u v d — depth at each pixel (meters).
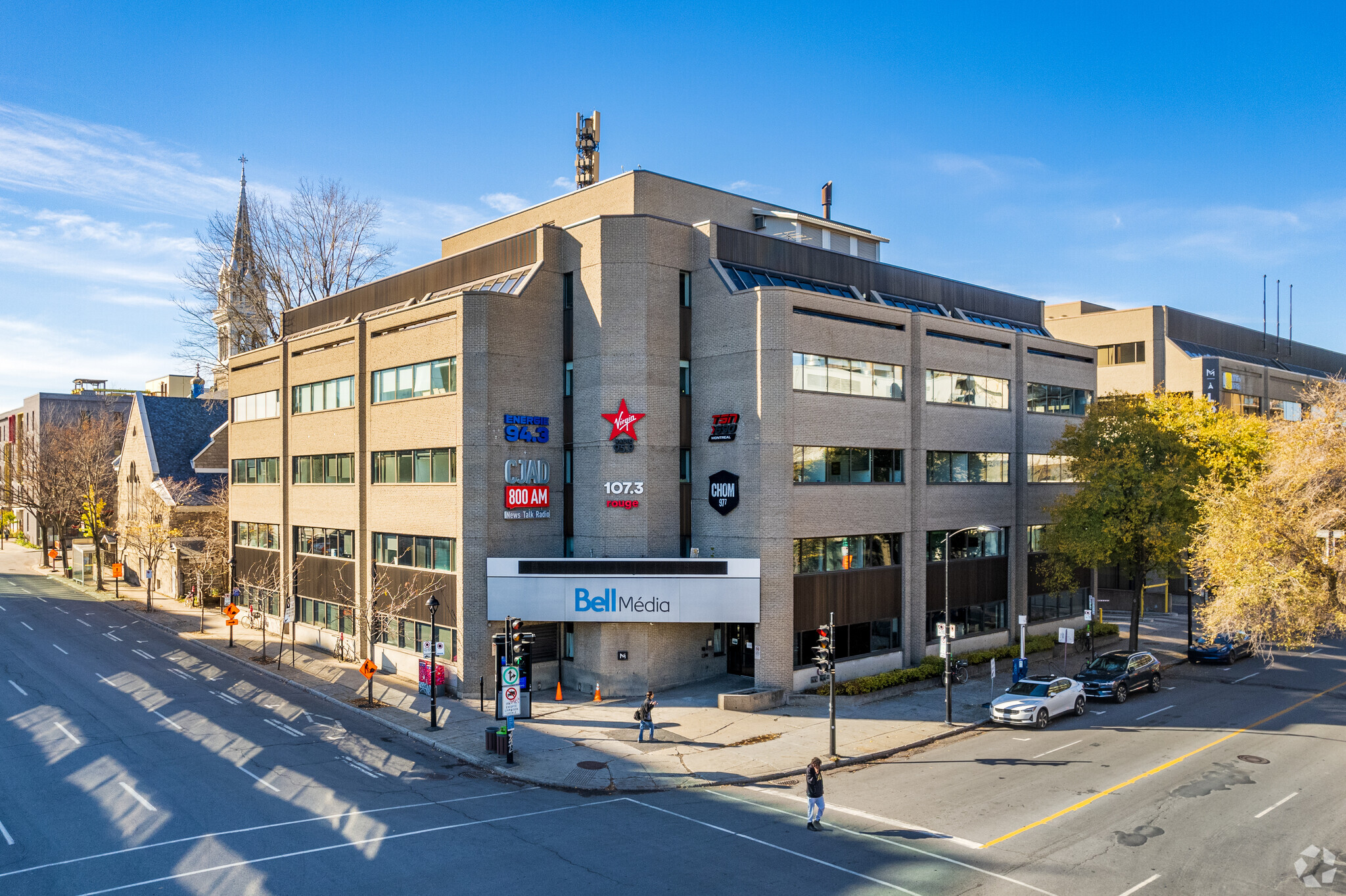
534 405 36.56
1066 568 44.00
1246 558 29.20
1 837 19.73
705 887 17.25
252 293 62.34
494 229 49.59
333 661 41.91
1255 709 34.34
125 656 42.16
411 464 38.50
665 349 36.22
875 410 38.31
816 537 35.56
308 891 16.95
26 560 90.38
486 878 17.61
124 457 73.62
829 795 23.48
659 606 34.12
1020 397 46.16
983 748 28.61
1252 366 77.56
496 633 35.00
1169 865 18.47
